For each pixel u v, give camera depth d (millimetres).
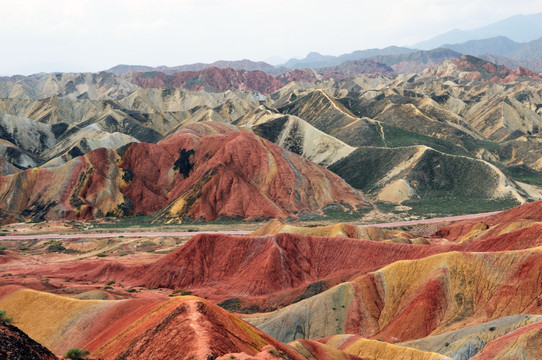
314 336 78250
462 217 166375
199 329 42000
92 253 136750
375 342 63844
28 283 91500
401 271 85562
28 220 171000
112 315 63875
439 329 73062
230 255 108688
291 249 108375
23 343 32000
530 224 104312
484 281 78062
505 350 54688
